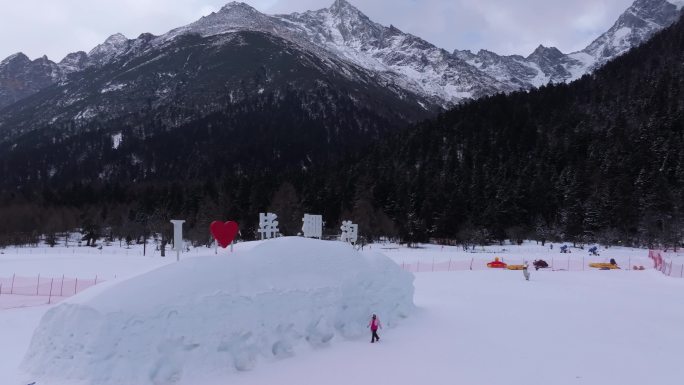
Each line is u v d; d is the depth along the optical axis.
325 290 21.89
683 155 103.81
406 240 91.31
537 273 52.59
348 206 100.38
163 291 17.50
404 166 123.88
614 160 108.81
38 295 34.22
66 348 16.23
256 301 19.17
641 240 87.81
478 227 92.69
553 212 102.50
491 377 18.23
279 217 88.31
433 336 23.78
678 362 20.36
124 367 15.84
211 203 93.50
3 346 20.73
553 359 20.50
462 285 41.72
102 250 82.94
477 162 123.56
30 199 115.38
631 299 35.22
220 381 16.86
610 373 18.91
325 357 19.92
